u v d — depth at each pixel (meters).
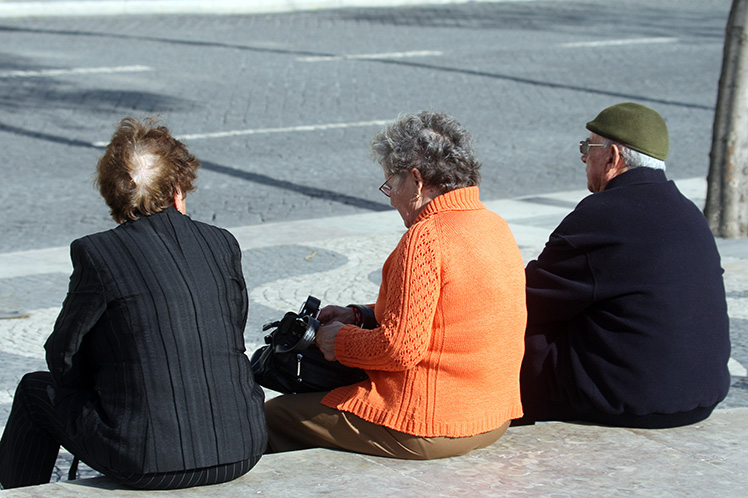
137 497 4.05
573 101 20.81
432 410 4.34
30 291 9.67
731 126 11.69
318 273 10.34
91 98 19.69
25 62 22.91
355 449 4.57
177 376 3.98
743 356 7.73
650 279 4.67
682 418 4.89
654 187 4.79
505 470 4.41
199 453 4.01
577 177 15.33
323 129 18.05
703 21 31.70
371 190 14.50
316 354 4.79
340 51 25.52
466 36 28.17
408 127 4.41
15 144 16.38
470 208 4.39
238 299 4.27
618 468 4.46
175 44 25.73
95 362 4.14
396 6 33.94
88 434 4.04
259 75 22.41
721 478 4.37
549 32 29.05
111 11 30.44
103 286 3.95
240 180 14.83
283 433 4.81
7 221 12.55
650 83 22.80
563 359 4.92
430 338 4.29
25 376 4.58
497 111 19.78
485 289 4.27
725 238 11.90
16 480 4.53
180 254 4.11
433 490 4.20
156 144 4.23
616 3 35.41
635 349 4.69
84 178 14.66
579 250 4.75
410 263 4.20
